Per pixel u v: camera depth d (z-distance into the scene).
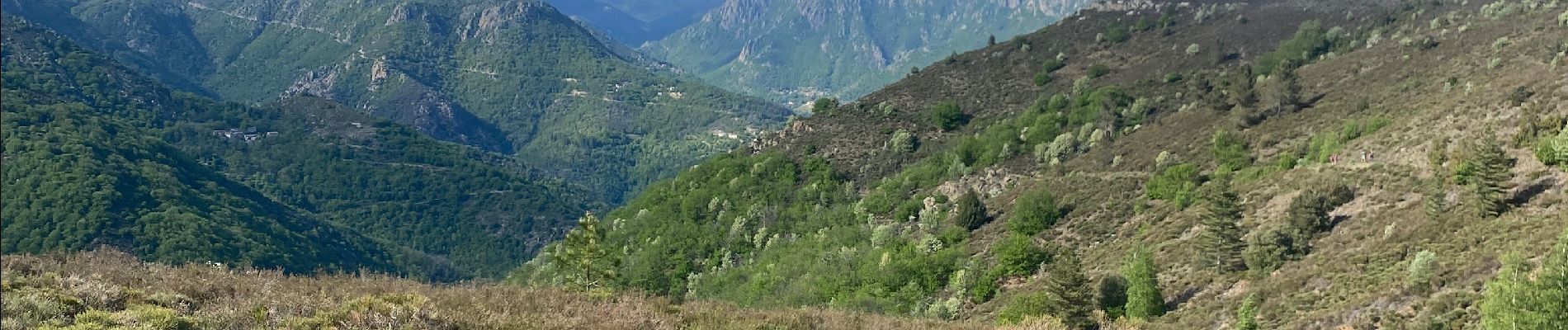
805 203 78.56
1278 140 57.75
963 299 46.16
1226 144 57.91
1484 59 62.25
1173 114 74.69
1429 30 83.25
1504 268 18.94
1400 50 74.12
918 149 87.31
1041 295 32.38
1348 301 25.92
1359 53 79.38
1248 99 64.62
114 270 19.62
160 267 21.34
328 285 20.58
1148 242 44.16
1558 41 58.44
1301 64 89.06
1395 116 53.16
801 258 63.06
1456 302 21.94
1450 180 34.84
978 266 49.38
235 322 15.08
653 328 17.61
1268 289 30.31
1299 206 37.81
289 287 19.73
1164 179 53.06
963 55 123.69
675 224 81.44
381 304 16.31
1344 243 33.38
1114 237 49.03
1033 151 75.56
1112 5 135.00
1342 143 50.59
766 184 84.06
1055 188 62.66
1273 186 46.47
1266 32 108.38
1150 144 66.88
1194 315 30.97
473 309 17.72
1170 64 103.50
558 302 19.86
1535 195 31.30
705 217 82.00
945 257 52.62
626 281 71.62
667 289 69.00
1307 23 98.25
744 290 61.78
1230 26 113.94
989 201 65.75
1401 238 30.81
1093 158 67.88
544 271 82.00
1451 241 28.59
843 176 84.12
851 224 70.44
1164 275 37.75
